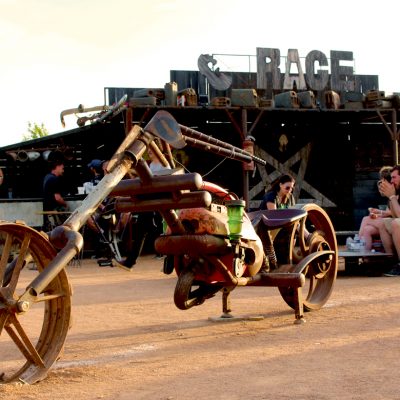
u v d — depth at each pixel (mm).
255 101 18719
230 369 4559
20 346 4383
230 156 5828
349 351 5000
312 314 6887
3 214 18766
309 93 19422
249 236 5922
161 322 6738
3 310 4145
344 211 22750
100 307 7969
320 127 22406
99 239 13297
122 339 5891
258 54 20844
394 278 10344
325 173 22734
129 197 5266
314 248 7012
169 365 4766
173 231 5504
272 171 22078
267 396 3816
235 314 7012
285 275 6219
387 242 10930
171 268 5898
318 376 4250
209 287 5930
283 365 4617
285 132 22203
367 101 20016
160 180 5004
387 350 4988
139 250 10906
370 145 22406
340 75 21453
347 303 7590
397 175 11000
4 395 4004
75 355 5250
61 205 15688
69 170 22859
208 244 5410
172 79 21938
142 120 17812
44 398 3943
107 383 4305
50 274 4160
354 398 3717
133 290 9742
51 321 4570
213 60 19578
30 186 22938
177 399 3844
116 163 4684
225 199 5824
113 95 22031
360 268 11188
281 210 6820
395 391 3840
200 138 5566
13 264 4402
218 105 18484
